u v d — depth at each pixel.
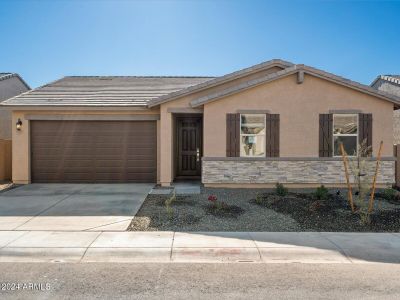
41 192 10.92
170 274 4.68
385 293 4.10
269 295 4.03
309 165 11.48
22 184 12.79
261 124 11.62
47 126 13.15
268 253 5.50
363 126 11.48
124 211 8.22
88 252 5.48
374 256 5.44
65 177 13.14
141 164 13.19
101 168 13.16
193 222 7.25
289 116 11.52
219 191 10.86
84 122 13.15
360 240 6.14
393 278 4.57
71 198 9.86
